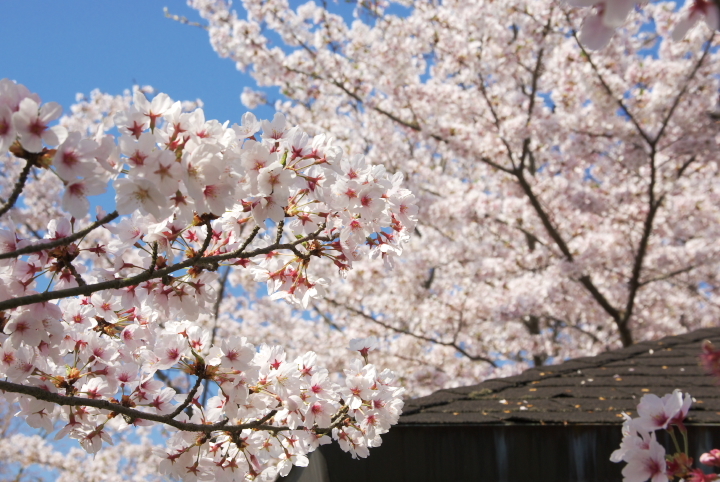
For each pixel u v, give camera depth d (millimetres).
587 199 10328
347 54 10398
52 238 1824
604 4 747
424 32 9883
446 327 11930
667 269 10961
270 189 1721
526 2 9227
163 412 2109
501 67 9766
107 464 9781
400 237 2074
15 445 9641
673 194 9992
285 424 2127
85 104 10734
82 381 2100
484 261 11539
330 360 11492
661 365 3924
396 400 2123
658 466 1353
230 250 2074
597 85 9227
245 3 9961
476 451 2834
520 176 10047
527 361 13883
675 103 9164
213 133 1595
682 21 831
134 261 2158
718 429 2787
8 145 1356
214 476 2055
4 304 1530
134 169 1463
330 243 2057
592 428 2842
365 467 2736
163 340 1964
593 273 10945
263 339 11555
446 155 11719
